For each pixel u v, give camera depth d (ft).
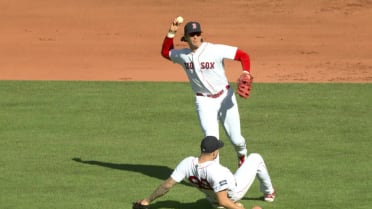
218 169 119.24
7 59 330.13
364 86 230.68
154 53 342.85
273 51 344.90
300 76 283.18
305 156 159.43
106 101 212.02
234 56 136.87
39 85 234.58
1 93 223.10
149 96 218.18
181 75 287.07
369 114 194.29
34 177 146.72
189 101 211.20
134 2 446.60
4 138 174.91
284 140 171.73
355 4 430.61
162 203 132.87
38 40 370.94
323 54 336.08
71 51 347.77
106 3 444.14
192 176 121.80
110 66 313.53
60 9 431.02
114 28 395.75
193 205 131.85
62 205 131.03
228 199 119.03
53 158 159.43
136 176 147.64
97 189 139.85
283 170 150.00
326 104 206.18
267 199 132.57
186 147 167.43
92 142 171.73
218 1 449.48
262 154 161.07
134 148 166.91
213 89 139.23
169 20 411.95
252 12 425.69
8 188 140.15
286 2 440.45
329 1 437.58
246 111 198.80
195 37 136.46
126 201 133.18
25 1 446.19
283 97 215.31
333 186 140.36
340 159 157.07
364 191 137.59
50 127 184.65
